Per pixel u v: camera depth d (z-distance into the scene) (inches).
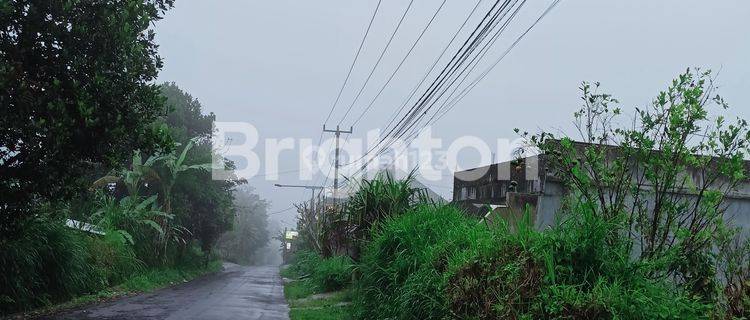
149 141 327.9
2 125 267.6
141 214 872.3
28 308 430.6
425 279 267.9
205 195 1269.7
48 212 505.7
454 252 261.9
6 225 327.0
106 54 299.4
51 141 273.1
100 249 647.1
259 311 481.7
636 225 211.3
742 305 157.1
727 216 315.3
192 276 1131.9
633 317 165.9
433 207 366.9
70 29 292.5
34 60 290.8
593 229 192.9
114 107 301.6
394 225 362.3
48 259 478.0
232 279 1091.9
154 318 415.2
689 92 198.7
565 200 227.9
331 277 643.5
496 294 199.8
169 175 1028.5
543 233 207.6
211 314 448.5
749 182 320.5
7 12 260.4
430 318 254.7
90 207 791.1
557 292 176.9
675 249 192.4
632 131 211.0
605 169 217.6
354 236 510.9
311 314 438.3
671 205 204.1
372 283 362.3
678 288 189.9
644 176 225.8
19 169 294.7
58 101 273.7
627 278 182.7
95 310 459.2
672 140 200.4
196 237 1364.4
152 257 917.2
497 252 214.8
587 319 169.6
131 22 311.1
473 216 347.6
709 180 206.1
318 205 1159.0
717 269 201.6
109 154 310.5
